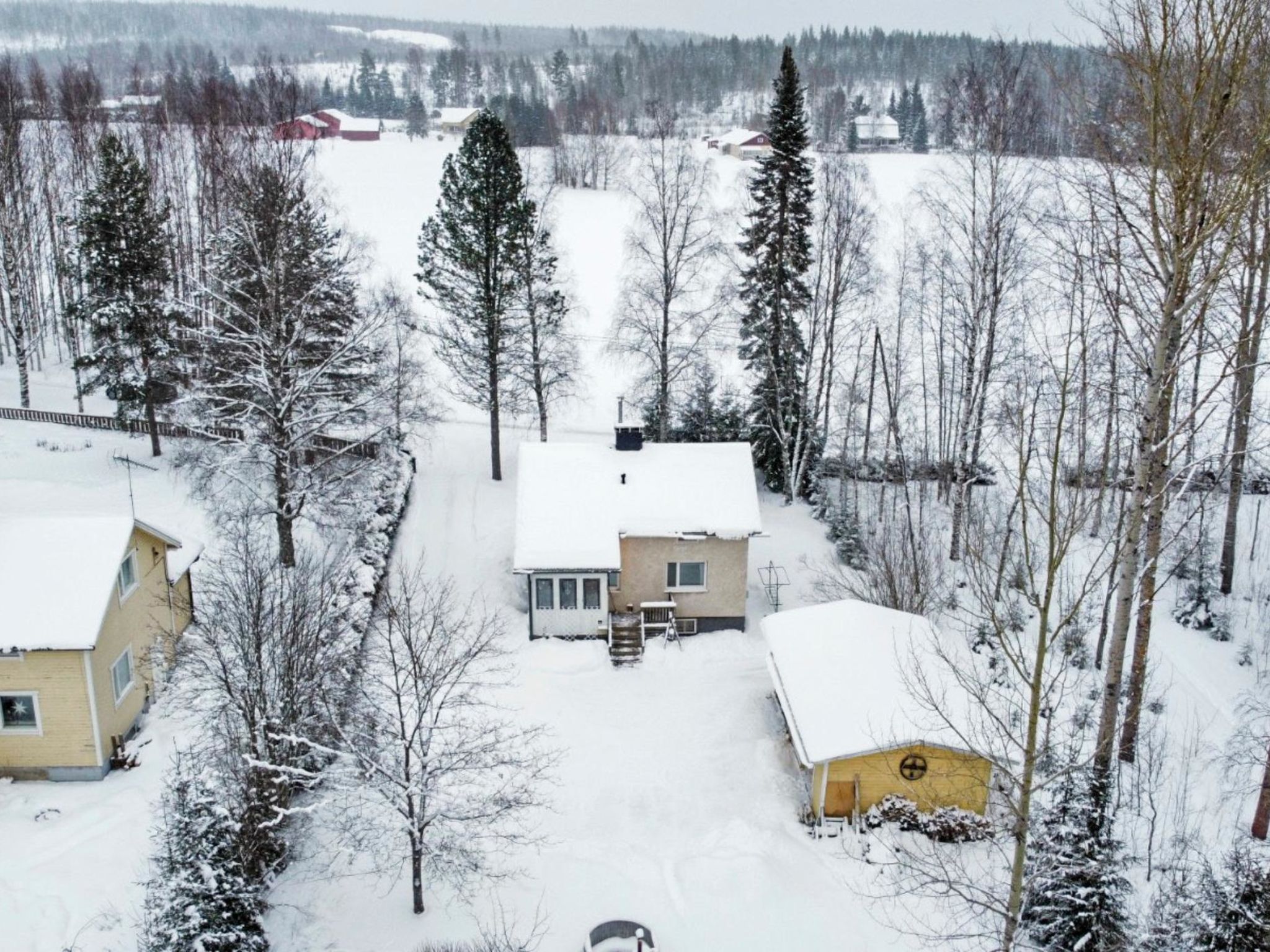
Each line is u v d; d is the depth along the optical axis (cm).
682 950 1644
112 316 3497
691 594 2922
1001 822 1888
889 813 1956
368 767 1708
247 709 1758
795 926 1689
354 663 2127
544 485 2964
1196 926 1360
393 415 3316
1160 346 1543
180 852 1481
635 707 2491
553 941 1664
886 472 3475
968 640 2439
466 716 2316
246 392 2967
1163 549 1848
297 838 1867
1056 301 3184
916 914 1709
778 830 1978
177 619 2553
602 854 1902
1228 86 1366
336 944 1645
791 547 3356
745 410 3859
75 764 2050
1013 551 3077
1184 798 1862
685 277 3819
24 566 2089
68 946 1570
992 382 3170
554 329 3809
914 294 3809
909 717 1955
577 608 2823
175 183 5019
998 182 2966
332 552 2927
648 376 3928
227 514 2708
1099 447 3381
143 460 3606
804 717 2034
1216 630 2688
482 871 1773
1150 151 1527
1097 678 2483
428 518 3447
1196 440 3053
